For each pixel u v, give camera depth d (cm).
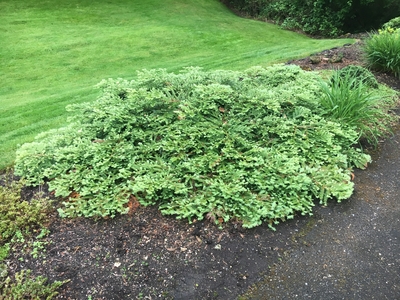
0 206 299
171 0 1457
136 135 353
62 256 262
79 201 302
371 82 509
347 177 325
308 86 436
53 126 522
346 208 306
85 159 343
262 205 289
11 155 425
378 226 289
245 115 375
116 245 269
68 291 236
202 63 811
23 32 1027
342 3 1339
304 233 281
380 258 261
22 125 529
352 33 1386
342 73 516
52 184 329
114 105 398
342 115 396
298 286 241
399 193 326
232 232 277
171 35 1052
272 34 1187
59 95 654
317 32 1406
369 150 389
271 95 389
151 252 262
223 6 1638
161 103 374
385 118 442
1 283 241
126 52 920
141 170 320
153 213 296
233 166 318
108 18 1191
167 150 329
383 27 923
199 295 235
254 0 1622
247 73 510
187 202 292
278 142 357
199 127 350
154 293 236
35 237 279
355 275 248
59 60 865
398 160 373
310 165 337
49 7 1244
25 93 693
